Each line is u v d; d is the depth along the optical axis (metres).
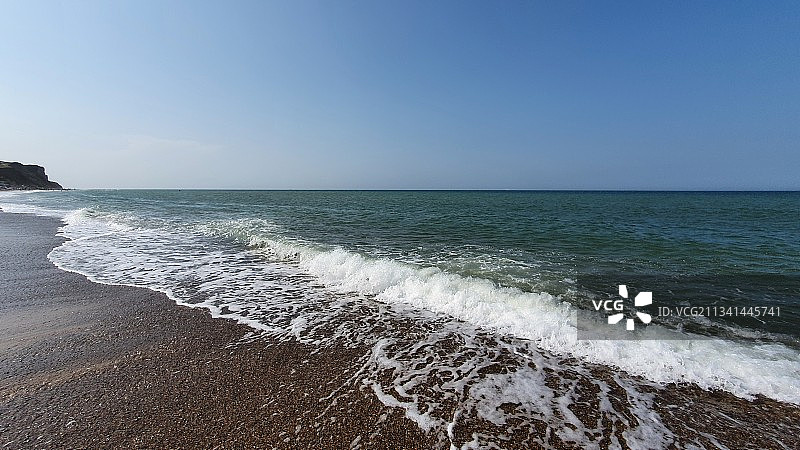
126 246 13.87
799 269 10.15
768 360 4.98
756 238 16.02
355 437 3.56
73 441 3.44
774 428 3.71
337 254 11.30
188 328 6.20
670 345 5.44
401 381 4.58
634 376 4.70
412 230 19.22
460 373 4.79
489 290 7.83
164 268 10.49
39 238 15.32
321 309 7.20
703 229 19.48
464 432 3.65
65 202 44.25
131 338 5.77
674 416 3.92
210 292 8.27
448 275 8.96
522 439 3.56
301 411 3.94
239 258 12.02
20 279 9.09
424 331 6.14
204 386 4.41
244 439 3.50
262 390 4.34
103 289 8.35
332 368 4.89
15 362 4.95
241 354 5.27
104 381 4.49
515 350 5.44
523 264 10.79
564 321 6.39
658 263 10.95
